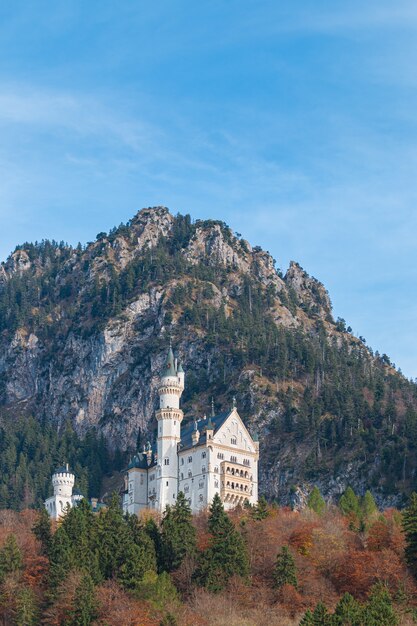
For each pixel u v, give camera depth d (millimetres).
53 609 193000
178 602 195750
